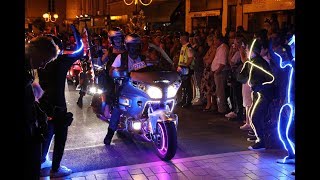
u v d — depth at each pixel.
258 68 7.02
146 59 7.24
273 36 7.99
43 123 3.74
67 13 41.28
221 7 16.02
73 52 5.60
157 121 6.53
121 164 6.44
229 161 6.45
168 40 13.31
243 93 8.65
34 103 3.63
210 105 10.98
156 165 6.30
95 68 8.88
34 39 4.17
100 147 7.46
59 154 5.79
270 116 7.15
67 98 13.58
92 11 35.53
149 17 21.25
